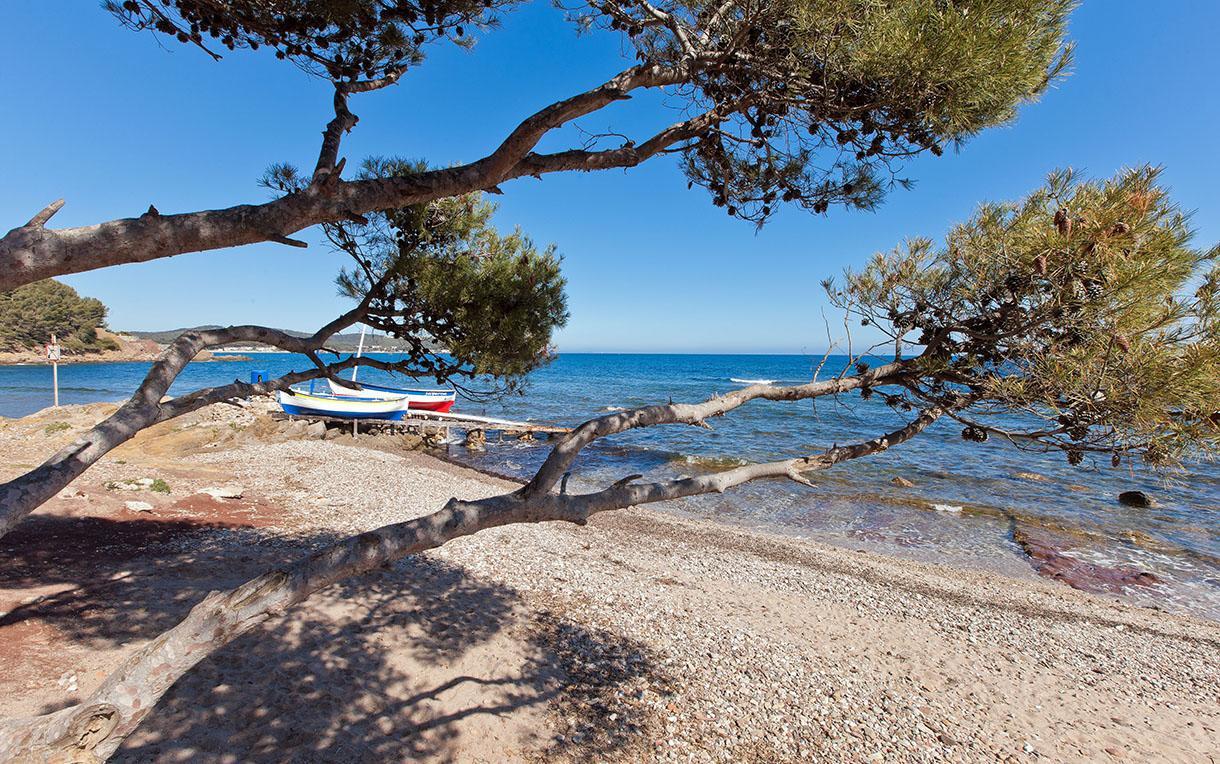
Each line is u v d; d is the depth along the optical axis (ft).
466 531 8.58
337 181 8.66
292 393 78.13
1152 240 8.90
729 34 10.36
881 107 9.91
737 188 14.17
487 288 17.60
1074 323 9.48
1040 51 9.48
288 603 7.06
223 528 32.12
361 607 22.82
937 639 28.22
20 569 22.40
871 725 20.29
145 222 7.30
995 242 10.70
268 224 8.13
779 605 30.37
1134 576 40.40
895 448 85.30
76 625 18.40
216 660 18.01
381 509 42.39
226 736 14.99
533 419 111.96
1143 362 8.55
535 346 19.22
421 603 24.17
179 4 10.52
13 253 6.40
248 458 60.85
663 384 208.85
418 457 73.05
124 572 23.41
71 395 141.18
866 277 12.92
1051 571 41.01
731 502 56.18
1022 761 19.20
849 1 8.82
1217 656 28.78
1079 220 9.23
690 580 32.78
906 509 54.65
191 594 21.88
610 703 19.74
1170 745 20.97
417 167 15.80
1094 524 50.85
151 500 35.60
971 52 8.52
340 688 17.71
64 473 6.83
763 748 18.47
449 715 17.56
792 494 59.16
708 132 11.64
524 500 8.95
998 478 66.74
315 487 48.83
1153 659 28.02
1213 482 64.44
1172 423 8.49
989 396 10.49
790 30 9.72
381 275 16.66
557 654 22.27
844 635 27.53
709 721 19.48
